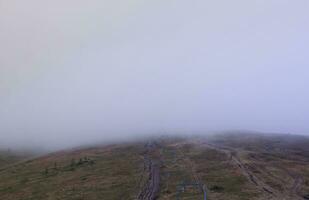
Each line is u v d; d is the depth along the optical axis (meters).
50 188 134.62
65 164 196.25
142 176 141.50
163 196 108.19
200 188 115.25
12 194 132.88
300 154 190.88
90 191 121.75
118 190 119.88
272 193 105.75
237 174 135.00
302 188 111.69
